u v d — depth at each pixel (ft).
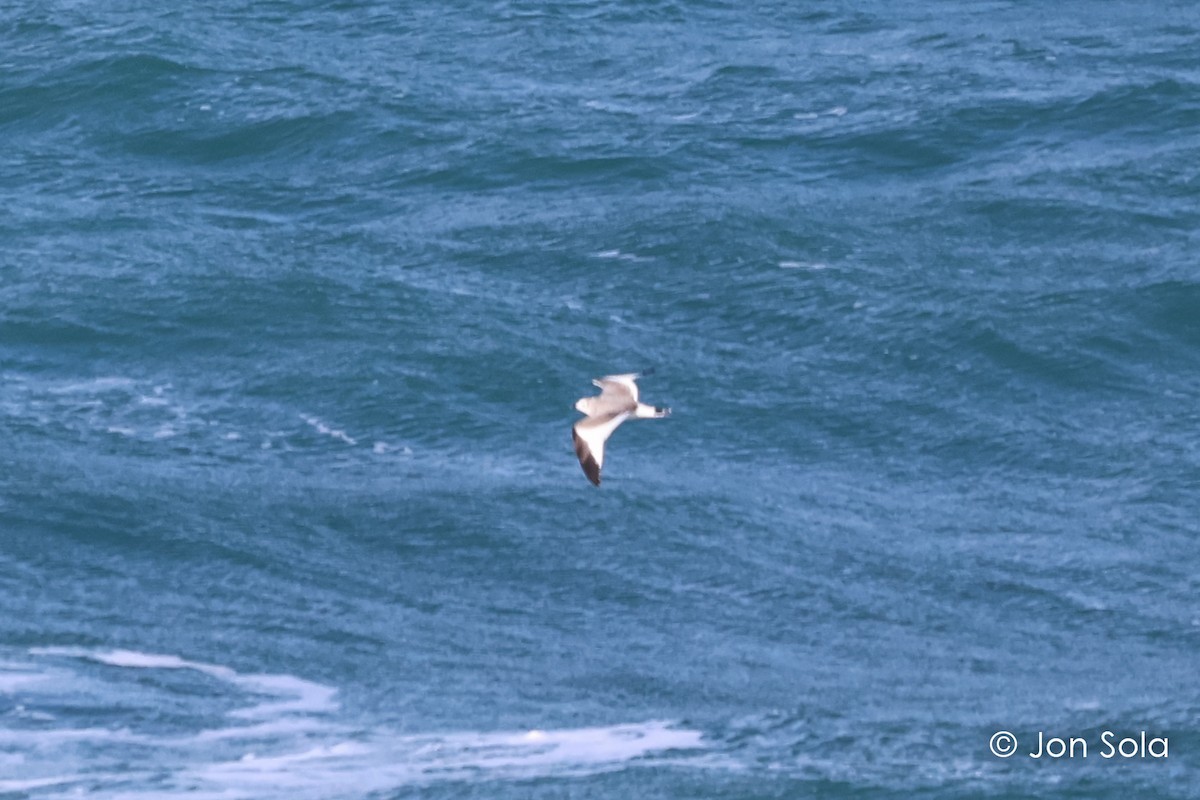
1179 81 251.19
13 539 157.28
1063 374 189.78
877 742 130.93
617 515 163.12
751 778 124.88
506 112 246.68
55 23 267.80
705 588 153.28
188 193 229.25
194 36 265.13
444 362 187.42
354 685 137.69
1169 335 196.34
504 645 144.36
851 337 195.11
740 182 228.02
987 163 232.73
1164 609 151.94
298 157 237.66
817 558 157.99
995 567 157.58
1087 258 210.18
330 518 162.09
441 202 224.74
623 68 263.08
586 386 184.85
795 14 285.43
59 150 240.73
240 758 126.93
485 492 166.61
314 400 182.19
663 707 135.54
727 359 191.31
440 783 123.34
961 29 276.62
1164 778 126.72
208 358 189.47
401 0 286.87
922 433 180.14
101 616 146.82
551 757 127.75
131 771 124.67
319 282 202.28
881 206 221.66
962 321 196.24
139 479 167.63
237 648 142.61
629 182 227.61
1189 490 170.40
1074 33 273.75
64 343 191.93
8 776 123.54
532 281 205.57
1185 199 222.48
